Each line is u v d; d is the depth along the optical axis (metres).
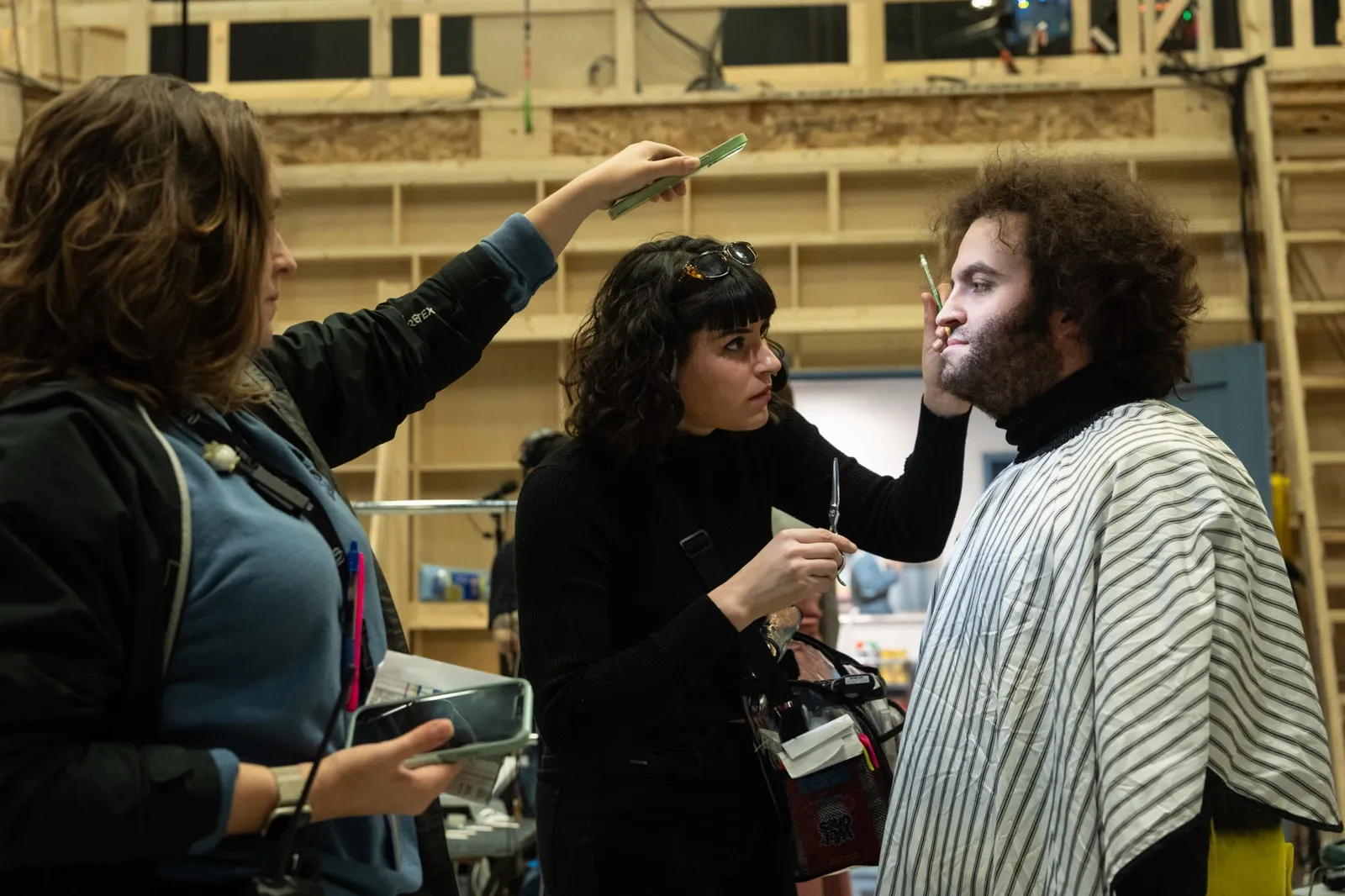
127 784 0.88
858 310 5.96
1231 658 1.20
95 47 6.35
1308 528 5.36
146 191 0.98
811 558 1.51
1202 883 1.13
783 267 6.23
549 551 1.59
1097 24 6.14
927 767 1.37
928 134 6.11
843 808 1.60
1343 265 5.96
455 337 1.54
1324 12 6.02
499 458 6.36
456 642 6.21
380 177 6.24
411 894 1.23
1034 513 1.35
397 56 6.46
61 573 0.90
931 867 1.34
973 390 1.47
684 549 1.65
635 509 1.67
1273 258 5.66
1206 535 1.22
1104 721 1.18
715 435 1.76
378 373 1.49
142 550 0.94
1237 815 1.26
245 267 1.03
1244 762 1.21
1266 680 1.26
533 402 6.38
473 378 6.40
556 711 1.51
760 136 6.18
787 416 1.89
